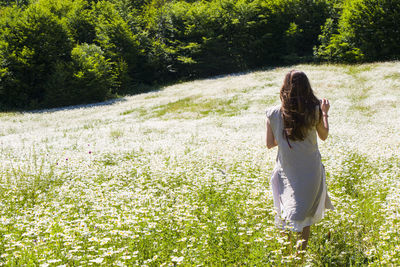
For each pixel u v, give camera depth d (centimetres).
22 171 710
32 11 3375
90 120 2028
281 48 4556
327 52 3822
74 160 847
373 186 546
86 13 4525
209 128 1501
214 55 4456
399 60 3092
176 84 3816
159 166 730
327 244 331
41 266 272
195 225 387
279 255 298
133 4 5478
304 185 334
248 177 639
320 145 928
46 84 3238
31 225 404
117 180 666
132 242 320
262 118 1670
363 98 1836
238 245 332
